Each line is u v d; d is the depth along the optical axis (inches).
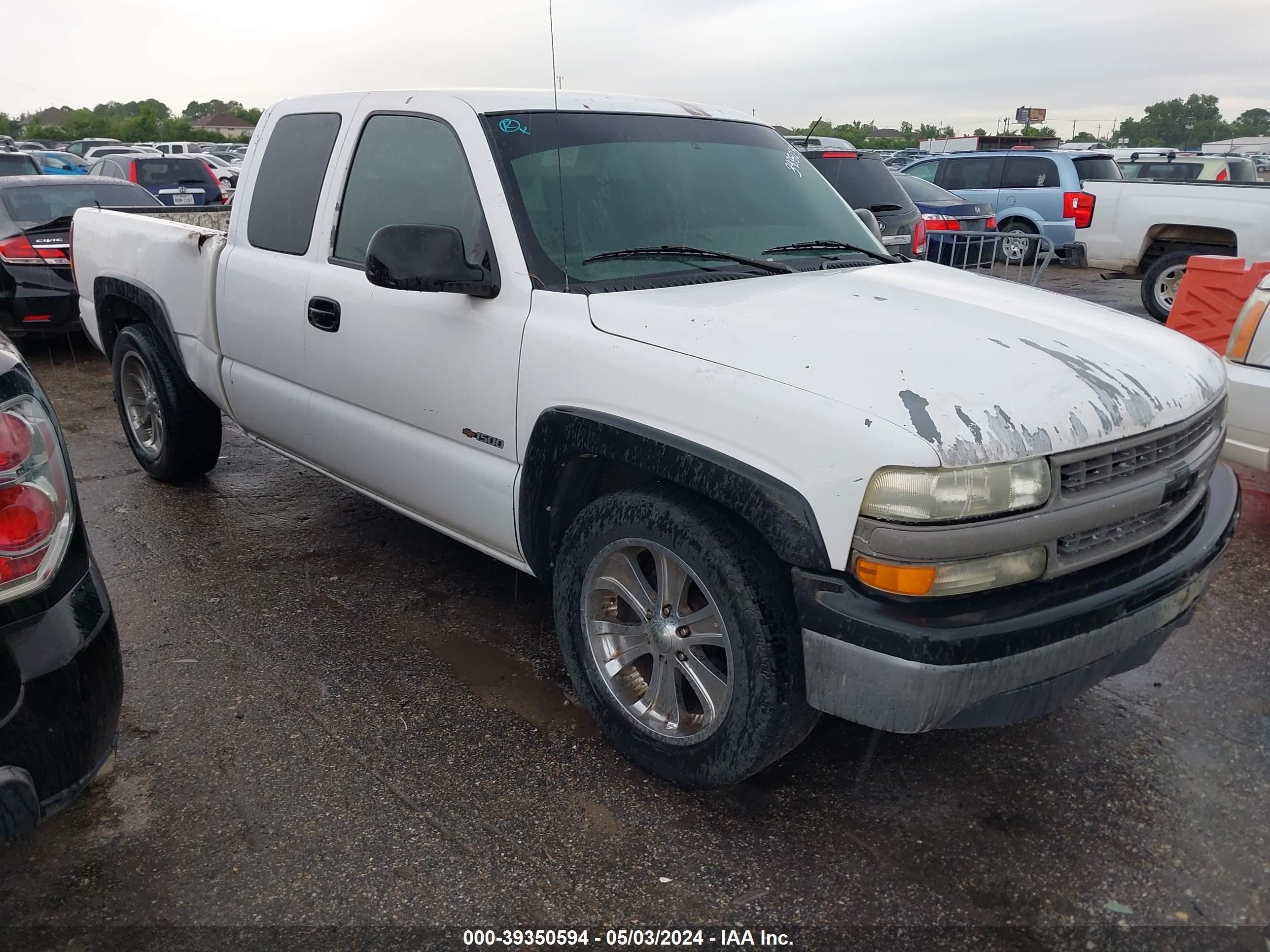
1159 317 414.9
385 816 103.6
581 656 114.7
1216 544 107.7
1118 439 93.2
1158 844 100.8
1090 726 121.6
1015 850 99.6
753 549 95.1
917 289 121.8
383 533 179.9
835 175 385.4
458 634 142.9
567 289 114.6
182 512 189.3
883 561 85.7
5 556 76.4
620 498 106.0
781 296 113.5
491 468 121.6
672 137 140.7
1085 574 94.9
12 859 97.0
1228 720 123.0
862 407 87.5
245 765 112.0
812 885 94.4
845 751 116.3
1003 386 91.5
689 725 107.1
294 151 156.6
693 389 96.7
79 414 262.4
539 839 100.3
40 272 306.5
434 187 131.1
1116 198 418.9
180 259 178.2
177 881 94.3
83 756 80.8
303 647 138.6
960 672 85.4
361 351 137.7
